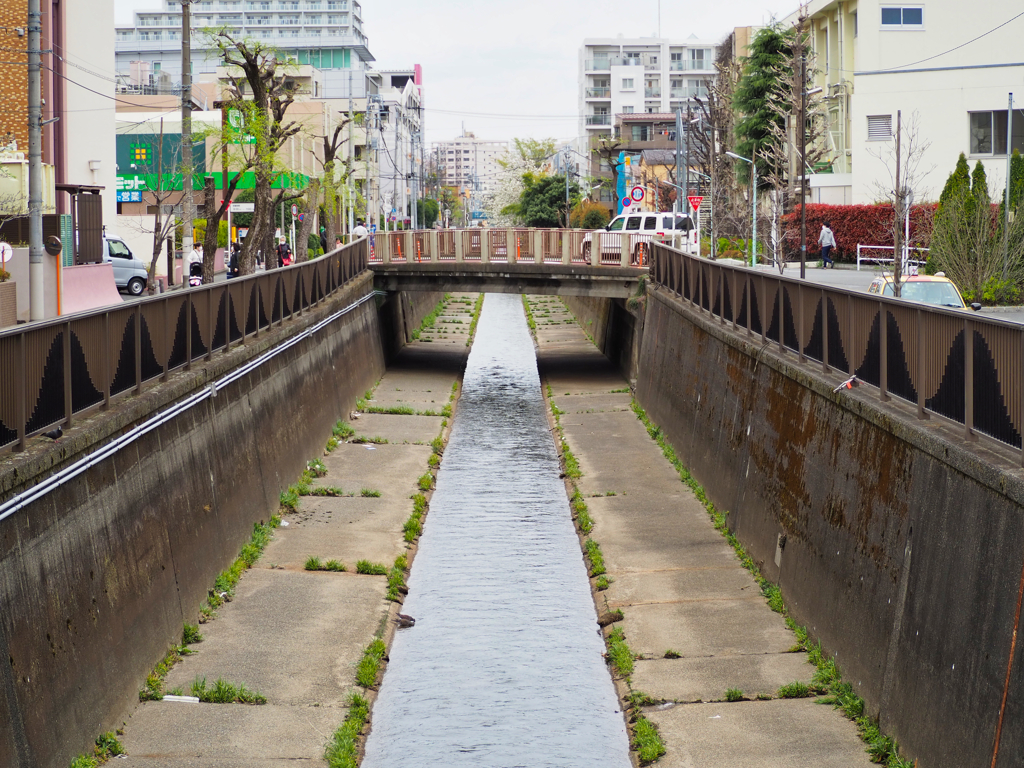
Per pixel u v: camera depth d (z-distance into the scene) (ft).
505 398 117.80
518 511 71.46
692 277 86.69
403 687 43.60
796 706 39.65
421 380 125.18
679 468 79.56
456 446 93.15
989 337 32.30
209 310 58.03
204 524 51.57
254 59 100.94
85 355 39.68
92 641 36.09
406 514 69.00
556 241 124.77
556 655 47.14
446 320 189.16
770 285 60.95
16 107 108.78
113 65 135.23
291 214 189.37
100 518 38.24
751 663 43.86
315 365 86.22
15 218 92.89
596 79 480.64
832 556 44.29
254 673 42.91
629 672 43.86
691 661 44.47
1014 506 28.81
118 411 41.24
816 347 51.90
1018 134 145.28
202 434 53.06
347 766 35.19
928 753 32.40
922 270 115.03
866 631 39.14
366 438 90.84
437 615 52.13
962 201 101.19
